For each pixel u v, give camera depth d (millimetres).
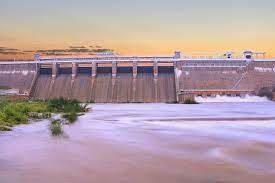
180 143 31016
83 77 197125
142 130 42750
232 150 27297
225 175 19172
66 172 19484
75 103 95312
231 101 178750
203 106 132375
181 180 18156
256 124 52875
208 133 39469
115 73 194250
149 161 22797
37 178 18141
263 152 26438
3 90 191250
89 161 22531
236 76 192000
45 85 197250
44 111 73938
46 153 25078
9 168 20250
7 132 37531
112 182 17656
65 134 36875
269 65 196125
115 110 99938
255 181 17984
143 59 194250
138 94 184875
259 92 185250
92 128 44531
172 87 186875
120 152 26047
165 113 84625
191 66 195625
